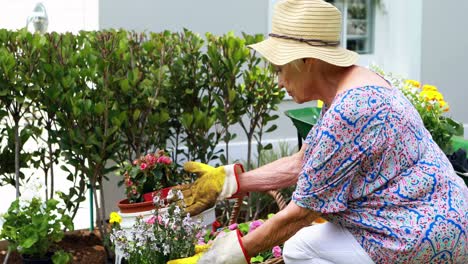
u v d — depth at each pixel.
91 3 6.36
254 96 5.25
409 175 2.76
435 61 7.62
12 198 6.16
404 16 7.61
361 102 2.70
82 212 5.95
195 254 3.56
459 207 2.78
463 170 4.02
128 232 4.11
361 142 2.69
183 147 5.93
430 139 2.93
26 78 4.55
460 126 4.93
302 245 3.01
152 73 4.85
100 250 5.07
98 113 4.48
